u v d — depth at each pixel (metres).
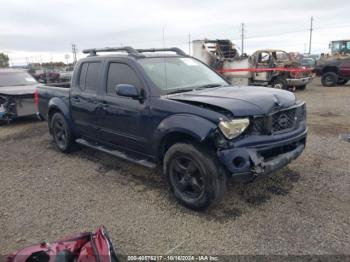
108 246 2.60
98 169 5.44
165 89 4.31
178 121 3.77
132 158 4.75
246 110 3.57
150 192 4.45
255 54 17.50
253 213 3.77
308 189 4.31
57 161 5.98
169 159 3.99
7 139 7.88
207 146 3.64
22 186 4.84
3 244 3.37
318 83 21.34
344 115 9.48
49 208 4.10
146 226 3.60
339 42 22.61
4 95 9.35
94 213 3.93
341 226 3.43
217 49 19.75
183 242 3.28
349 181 4.52
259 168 3.49
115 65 4.90
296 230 3.39
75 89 5.76
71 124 6.01
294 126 4.05
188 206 3.90
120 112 4.67
